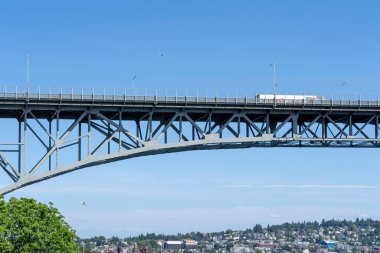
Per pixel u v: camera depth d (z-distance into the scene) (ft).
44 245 316.60
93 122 321.52
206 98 328.90
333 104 342.64
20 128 317.22
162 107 325.83
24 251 308.81
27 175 306.14
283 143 345.92
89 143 317.22
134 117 338.75
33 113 321.11
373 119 359.25
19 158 307.37
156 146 325.42
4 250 296.92
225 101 331.36
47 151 310.24
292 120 343.87
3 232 298.35
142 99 321.73
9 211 311.27
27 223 312.71
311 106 341.00
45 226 326.85
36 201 331.16
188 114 337.11
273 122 356.79
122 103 320.09
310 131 347.36
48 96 311.06
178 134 330.34
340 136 349.00
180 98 326.24
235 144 340.39
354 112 348.38
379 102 346.54
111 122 320.50
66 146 313.73
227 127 337.52
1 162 305.73
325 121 350.64
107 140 320.29
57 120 314.35
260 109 336.90
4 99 306.35
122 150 320.29
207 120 333.21
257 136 338.13
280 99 337.52
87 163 315.37
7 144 306.55
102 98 316.81
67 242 344.49
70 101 313.94
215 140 331.16
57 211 345.51
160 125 336.70
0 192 303.07
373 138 350.64
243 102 333.01
